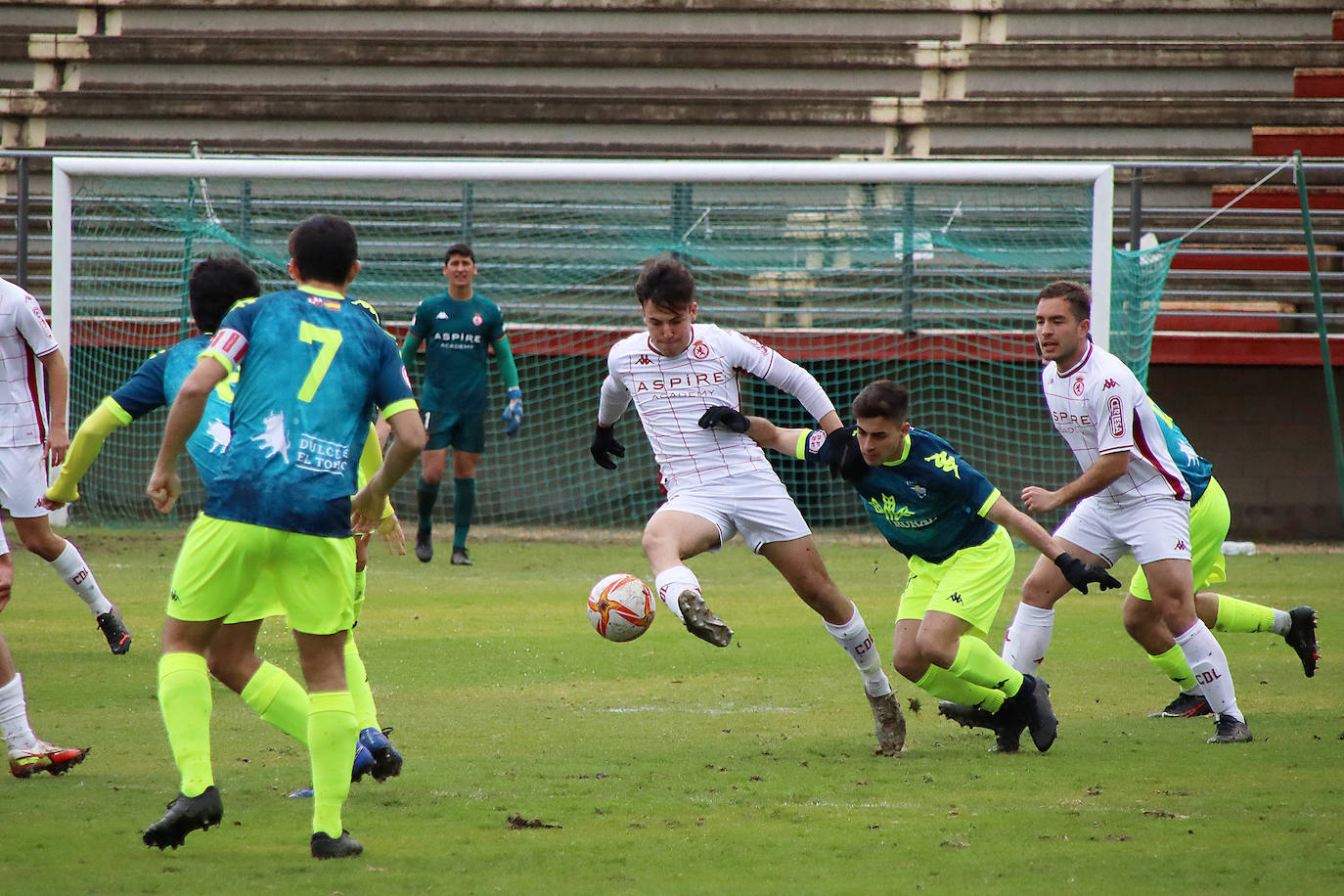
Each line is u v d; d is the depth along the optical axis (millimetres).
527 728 20672
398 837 14453
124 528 48656
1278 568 41062
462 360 39406
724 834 14633
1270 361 49312
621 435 53125
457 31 62938
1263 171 55844
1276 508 50719
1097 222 43375
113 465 51312
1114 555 21500
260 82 62094
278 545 13367
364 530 15547
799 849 14047
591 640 28844
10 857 13492
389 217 56250
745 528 19250
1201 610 22828
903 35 62344
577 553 44500
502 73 62000
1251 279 54656
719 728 20781
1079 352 20234
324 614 13586
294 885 12633
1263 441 50656
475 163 44375
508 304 51812
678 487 19578
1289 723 21156
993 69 60531
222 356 13453
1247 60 59000
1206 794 16516
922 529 18984
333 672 13836
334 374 13789
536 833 14648
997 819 15305
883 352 51469
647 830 14789
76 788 16484
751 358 19734
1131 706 22734
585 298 54031
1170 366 50844
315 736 13664
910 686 24719
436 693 23484
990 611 18969
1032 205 53062
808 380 19859
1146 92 59781
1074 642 29234
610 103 60219
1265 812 15617
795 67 61125
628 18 62812
